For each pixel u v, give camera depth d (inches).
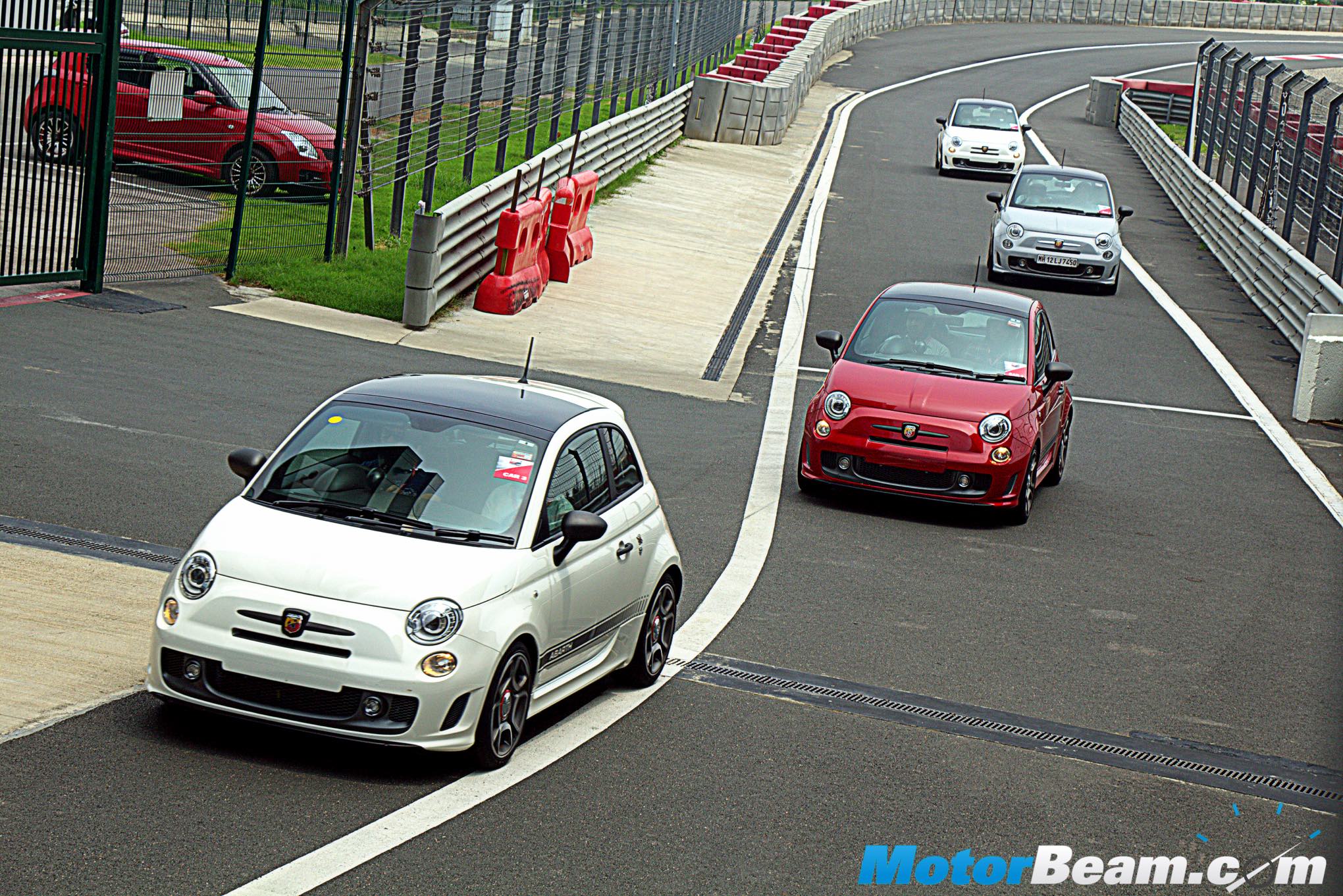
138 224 858.1
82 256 733.9
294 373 653.9
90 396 569.3
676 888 253.6
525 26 1165.1
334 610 283.1
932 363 589.3
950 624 441.4
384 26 895.1
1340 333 803.4
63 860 237.9
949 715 363.9
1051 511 594.6
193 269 816.3
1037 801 313.1
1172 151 1632.6
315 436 327.0
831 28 2485.2
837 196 1448.1
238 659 282.8
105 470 485.1
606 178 1307.8
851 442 562.9
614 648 348.5
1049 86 2529.5
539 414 338.6
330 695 282.0
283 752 295.9
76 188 728.3
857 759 327.6
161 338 679.1
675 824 281.4
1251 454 721.6
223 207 907.4
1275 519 605.6
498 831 269.0
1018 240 1099.3
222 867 242.2
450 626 285.7
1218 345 982.4
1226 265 1267.2
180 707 311.9
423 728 282.7
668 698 358.0
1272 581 517.3
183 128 906.7
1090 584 498.0
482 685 288.8
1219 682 408.8
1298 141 1107.9
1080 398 809.5
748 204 1348.4
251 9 814.5
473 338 787.4
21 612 355.9
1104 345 946.1
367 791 281.7
